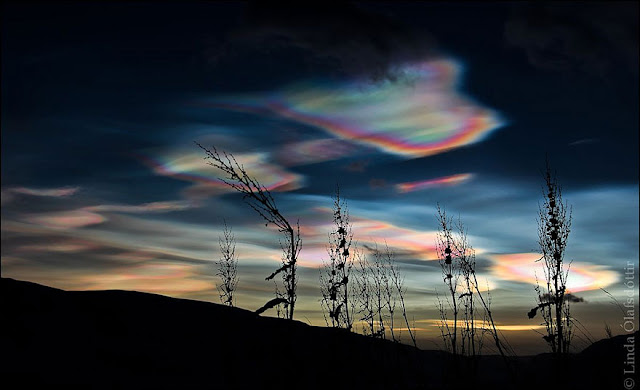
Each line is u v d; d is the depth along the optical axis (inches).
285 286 267.7
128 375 329.4
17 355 330.6
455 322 322.0
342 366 301.4
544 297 283.1
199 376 328.5
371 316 339.6
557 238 283.7
